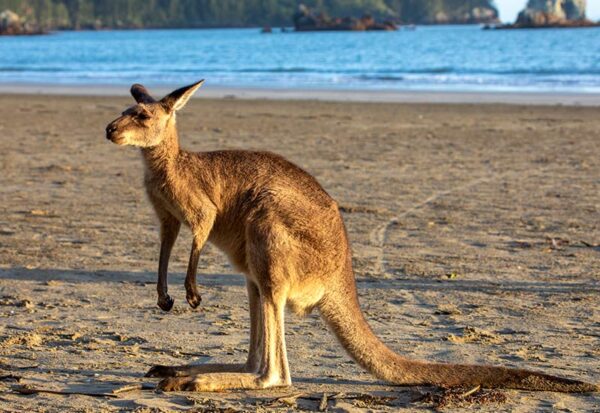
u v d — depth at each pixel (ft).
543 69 220.23
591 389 24.72
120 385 25.63
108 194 60.23
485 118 108.58
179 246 45.88
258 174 25.70
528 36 471.62
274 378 25.29
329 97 144.36
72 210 54.85
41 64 297.94
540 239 47.42
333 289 24.90
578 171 69.41
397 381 24.81
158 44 507.30
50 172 69.26
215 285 38.40
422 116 111.65
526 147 83.05
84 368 27.32
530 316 33.88
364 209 54.95
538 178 66.59
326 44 435.94
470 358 28.76
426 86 167.32
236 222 25.76
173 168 26.02
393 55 317.83
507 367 26.45
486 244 46.39
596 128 97.09
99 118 111.14
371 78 193.06
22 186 63.31
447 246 45.93
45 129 98.68
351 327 24.86
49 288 37.58
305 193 25.26
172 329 31.86
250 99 141.08
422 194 60.49
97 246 45.47
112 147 83.82
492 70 219.61
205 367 26.40
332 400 24.53
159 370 26.32
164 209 26.76
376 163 73.87
